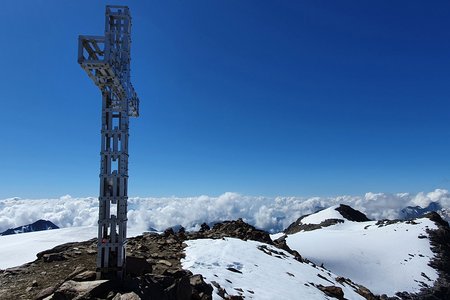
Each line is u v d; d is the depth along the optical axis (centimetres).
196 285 1762
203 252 3030
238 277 2552
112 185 1513
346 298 3209
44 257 2166
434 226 16612
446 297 10638
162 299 1427
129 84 1634
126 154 1551
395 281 11412
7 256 6050
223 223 5231
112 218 1486
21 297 1431
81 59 1352
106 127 1541
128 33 1596
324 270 4597
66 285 1318
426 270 12288
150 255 2638
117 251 1477
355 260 13212
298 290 2683
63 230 9488
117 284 1412
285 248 4753
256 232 4788
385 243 14962
